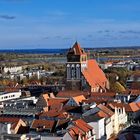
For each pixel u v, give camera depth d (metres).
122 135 186.00
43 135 193.88
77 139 183.88
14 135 190.50
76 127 195.00
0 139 188.38
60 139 184.38
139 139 186.25
